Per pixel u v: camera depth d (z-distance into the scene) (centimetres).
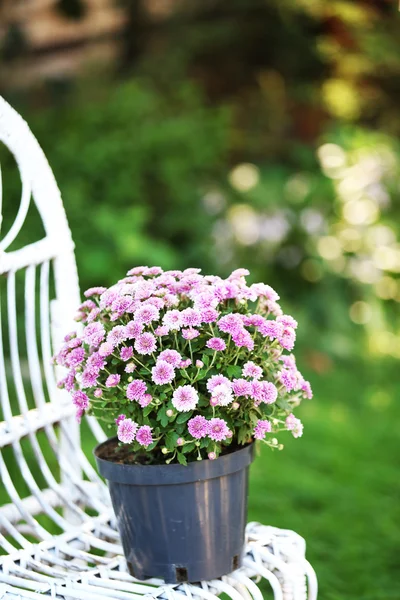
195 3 537
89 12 492
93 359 134
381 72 515
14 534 145
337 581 226
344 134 504
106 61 495
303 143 559
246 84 582
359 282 482
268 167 522
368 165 496
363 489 286
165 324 132
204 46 543
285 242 479
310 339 438
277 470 297
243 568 139
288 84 563
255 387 131
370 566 235
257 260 470
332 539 251
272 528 151
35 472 276
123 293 139
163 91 504
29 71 470
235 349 136
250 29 546
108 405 146
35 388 163
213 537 134
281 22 537
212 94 577
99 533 153
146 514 133
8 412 154
